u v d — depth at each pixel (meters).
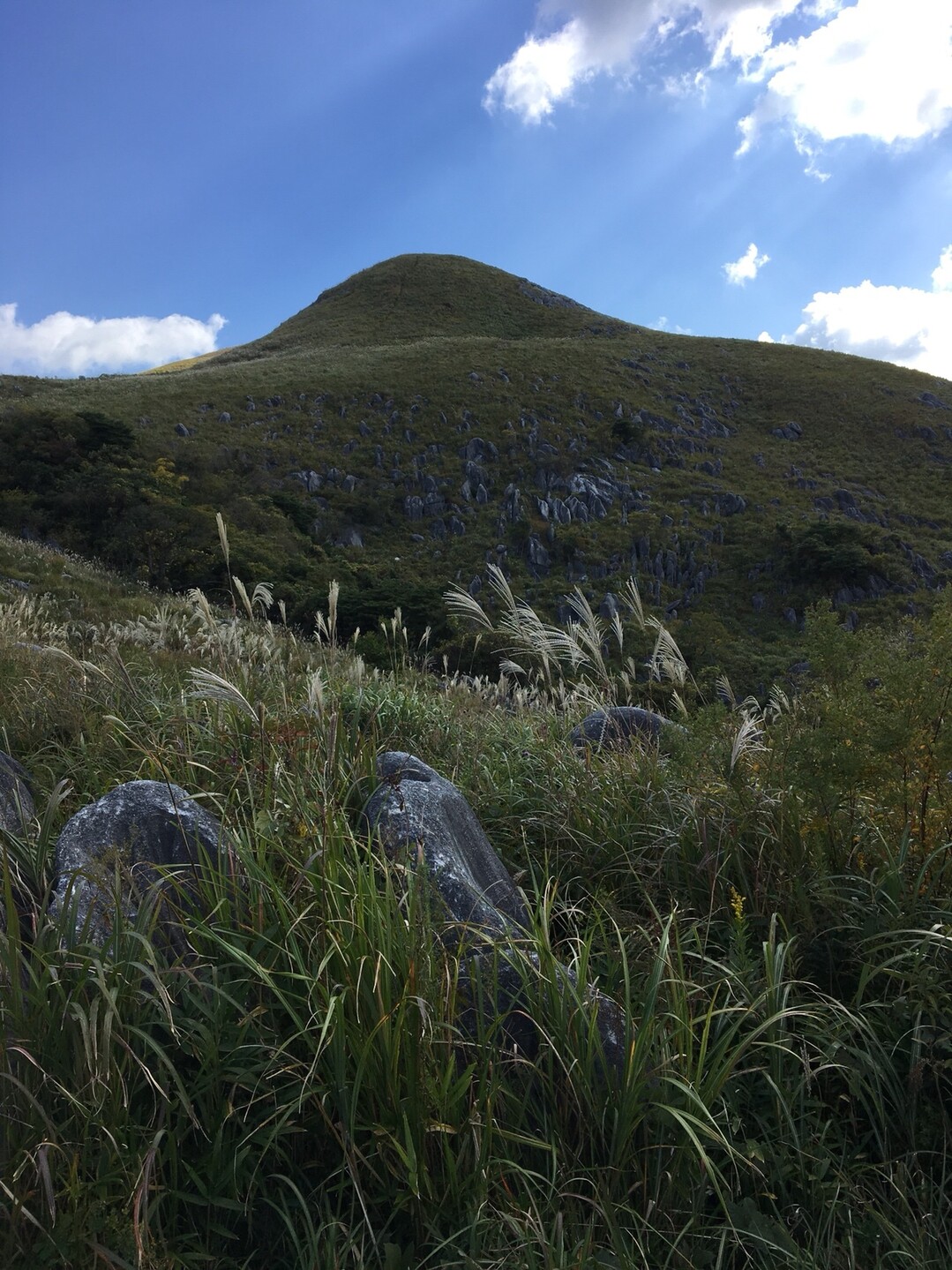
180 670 6.80
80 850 2.60
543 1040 2.18
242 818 3.12
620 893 3.29
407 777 3.51
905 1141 2.29
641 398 89.31
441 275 144.62
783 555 58.81
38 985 1.95
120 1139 1.83
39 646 7.14
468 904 2.68
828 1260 1.87
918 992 2.52
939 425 85.25
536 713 5.82
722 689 4.69
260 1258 1.88
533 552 59.62
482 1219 1.83
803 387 94.88
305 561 45.38
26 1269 1.61
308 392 81.75
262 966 2.24
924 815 3.01
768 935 2.91
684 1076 2.11
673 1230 1.90
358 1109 2.03
